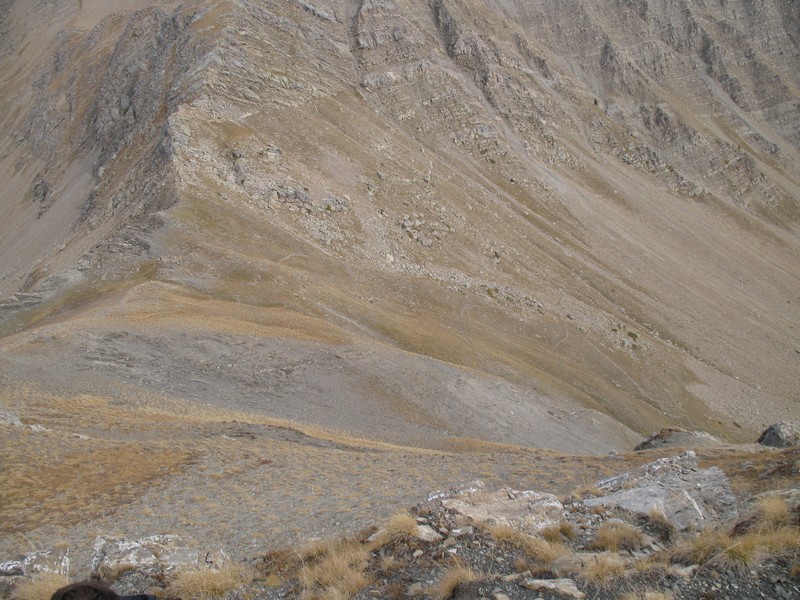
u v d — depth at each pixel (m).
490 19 159.75
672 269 108.88
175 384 35.78
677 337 88.25
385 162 105.62
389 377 41.81
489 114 134.88
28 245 100.25
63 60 162.00
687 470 13.06
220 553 10.72
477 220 100.56
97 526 13.99
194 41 107.44
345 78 127.31
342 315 55.38
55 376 33.38
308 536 12.54
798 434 26.69
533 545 9.05
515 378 55.28
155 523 14.12
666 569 7.93
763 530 8.48
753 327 97.00
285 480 18.08
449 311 69.44
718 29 191.75
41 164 129.62
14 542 13.06
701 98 175.50
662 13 188.62
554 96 151.62
